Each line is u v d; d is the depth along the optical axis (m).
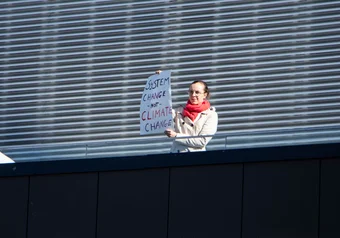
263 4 46.19
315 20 45.66
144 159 41.91
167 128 41.84
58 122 47.38
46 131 47.44
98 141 46.91
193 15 46.81
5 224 43.16
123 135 46.69
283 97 45.38
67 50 47.84
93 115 47.09
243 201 40.56
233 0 46.50
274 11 46.03
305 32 45.66
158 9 47.22
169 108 41.91
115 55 47.34
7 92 48.12
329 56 45.28
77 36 47.84
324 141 41.75
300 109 45.16
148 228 41.53
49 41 48.06
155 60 46.91
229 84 45.97
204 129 42.00
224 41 46.34
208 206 40.94
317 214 39.78
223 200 40.81
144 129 42.22
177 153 41.56
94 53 47.56
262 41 45.97
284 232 40.03
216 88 46.06
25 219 43.00
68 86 47.56
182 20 46.91
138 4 47.44
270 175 40.47
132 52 47.19
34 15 48.38
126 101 46.94
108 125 46.91
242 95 45.75
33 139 47.53
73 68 47.66
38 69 48.00
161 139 43.75
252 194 40.53
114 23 47.56
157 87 42.25
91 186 42.41
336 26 45.44
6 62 48.34
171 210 41.31
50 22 48.19
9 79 48.19
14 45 48.38
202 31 46.62
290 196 40.16
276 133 42.09
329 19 45.56
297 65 45.47
